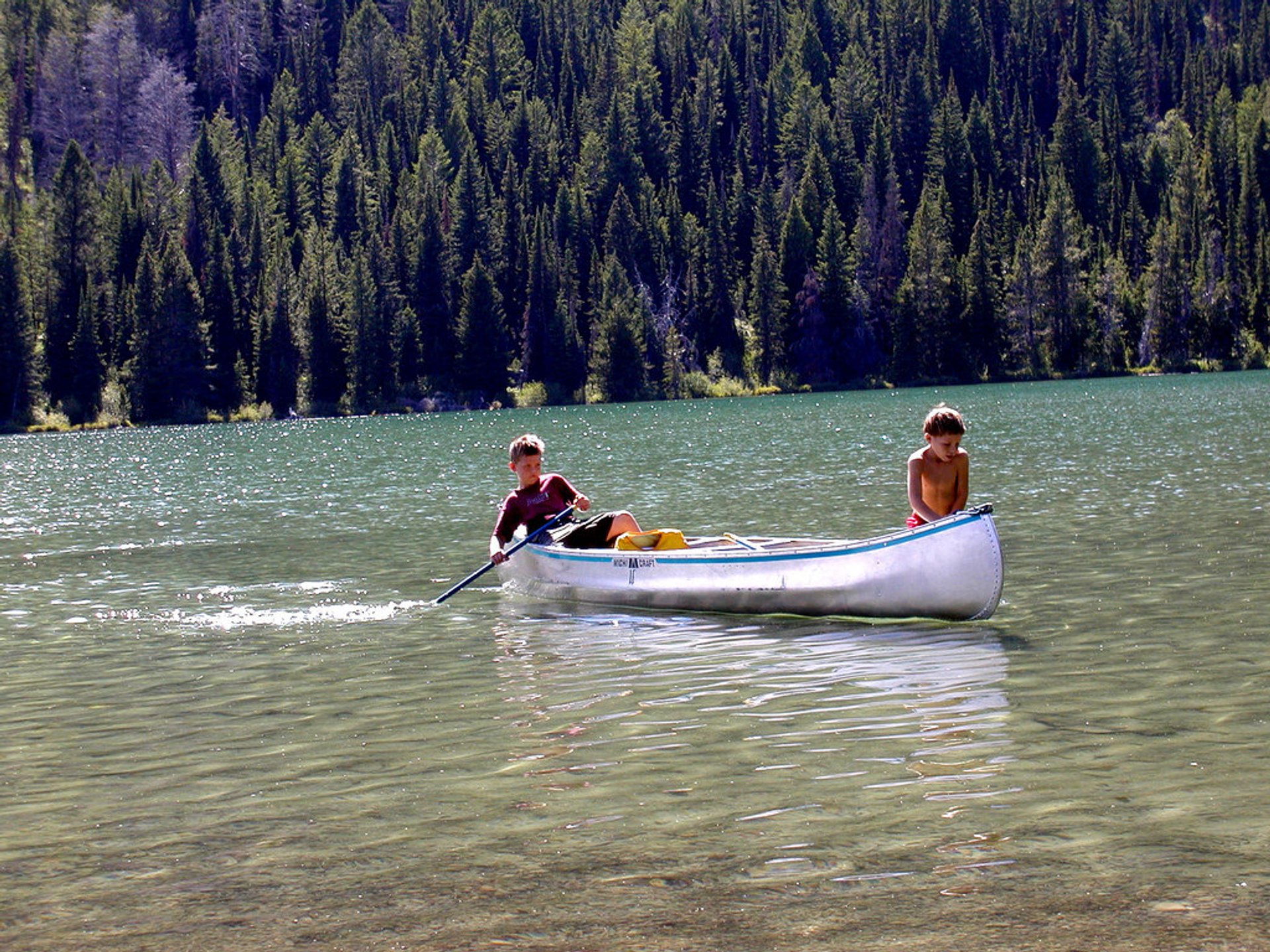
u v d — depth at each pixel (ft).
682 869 16.70
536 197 389.19
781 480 75.10
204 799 20.38
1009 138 458.91
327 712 25.73
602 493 70.85
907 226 386.32
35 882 17.17
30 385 292.20
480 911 15.72
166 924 15.76
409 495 77.41
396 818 19.03
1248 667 26.08
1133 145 463.01
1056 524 49.16
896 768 20.27
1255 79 543.39
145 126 467.93
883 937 14.62
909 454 93.30
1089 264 350.23
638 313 321.11
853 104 443.32
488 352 319.68
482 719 24.54
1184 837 16.97
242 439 192.03
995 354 333.62
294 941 15.17
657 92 457.27
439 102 442.91
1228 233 368.27
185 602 40.60
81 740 24.26
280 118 449.48
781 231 349.20
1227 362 333.83
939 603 31.78
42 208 348.79
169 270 303.48
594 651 30.81
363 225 375.45
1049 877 15.96
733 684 26.53
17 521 70.64
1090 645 28.78
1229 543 41.83
